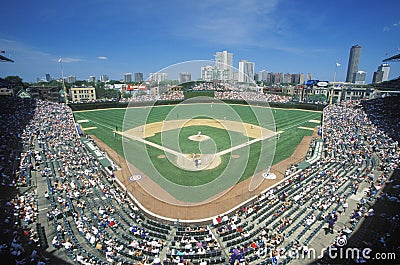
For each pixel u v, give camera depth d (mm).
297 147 41219
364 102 76875
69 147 38219
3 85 100938
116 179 26578
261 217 21016
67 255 16344
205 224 19484
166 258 15891
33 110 66062
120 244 17406
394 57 69812
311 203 23016
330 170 30297
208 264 15641
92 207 22266
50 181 27109
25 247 16875
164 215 20047
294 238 18406
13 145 38312
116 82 152125
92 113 75688
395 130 46969
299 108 87250
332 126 53656
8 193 24422
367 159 33656
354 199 23891
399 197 23875
